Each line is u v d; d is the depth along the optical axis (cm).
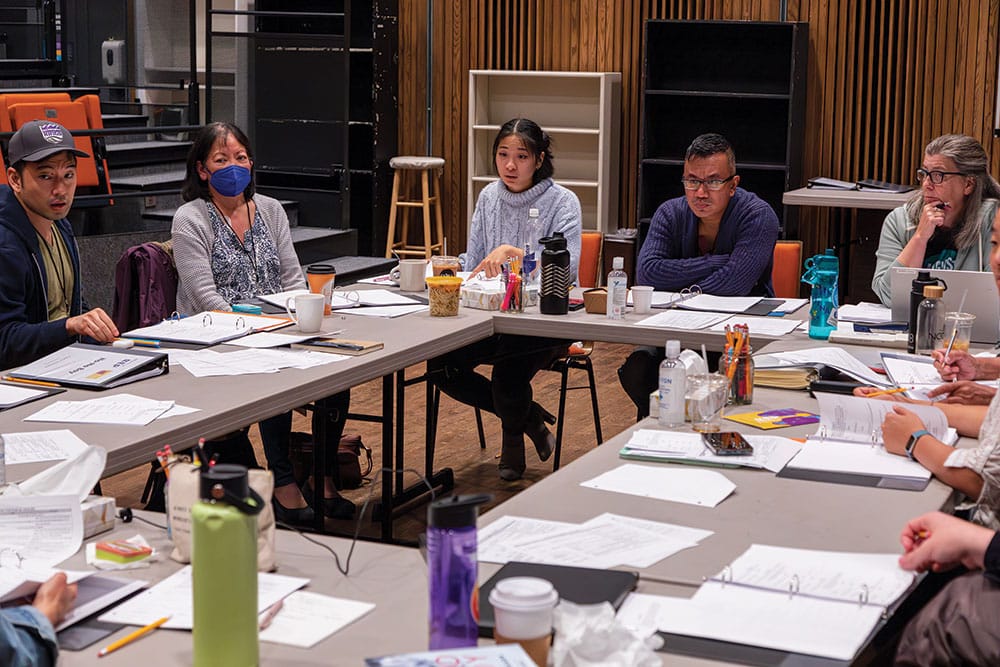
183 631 159
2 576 169
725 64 823
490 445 530
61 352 314
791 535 200
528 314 400
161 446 249
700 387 270
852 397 259
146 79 863
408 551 190
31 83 837
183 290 418
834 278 362
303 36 845
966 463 226
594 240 499
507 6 880
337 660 150
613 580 175
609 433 554
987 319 353
